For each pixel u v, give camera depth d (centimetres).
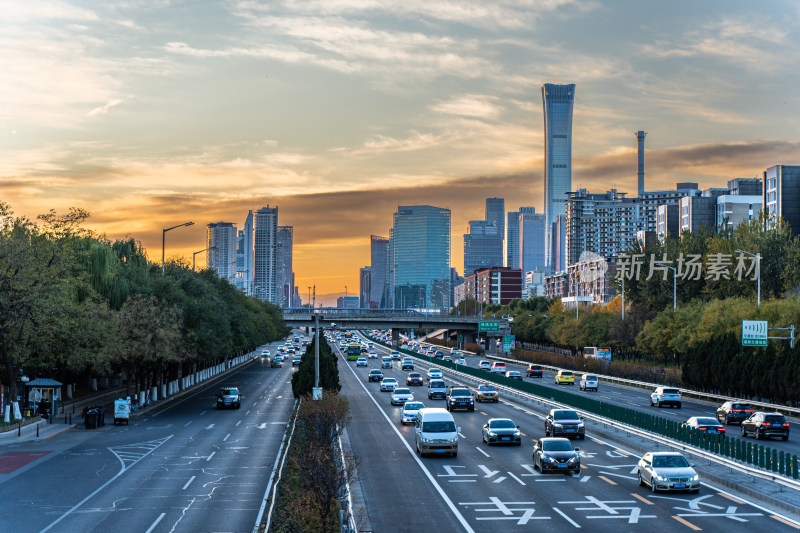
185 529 2705
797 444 4719
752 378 7544
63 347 6581
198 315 8331
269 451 4584
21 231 6150
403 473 3784
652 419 4734
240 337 11362
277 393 9088
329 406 4347
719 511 2869
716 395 7862
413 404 5953
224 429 5722
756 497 3125
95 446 4906
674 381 9438
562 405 6656
